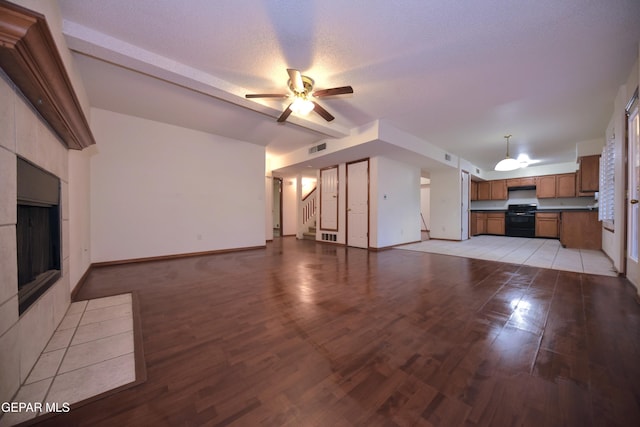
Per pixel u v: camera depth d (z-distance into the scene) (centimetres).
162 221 431
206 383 122
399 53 235
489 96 321
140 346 157
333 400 111
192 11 187
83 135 218
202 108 365
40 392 116
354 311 209
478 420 99
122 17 194
